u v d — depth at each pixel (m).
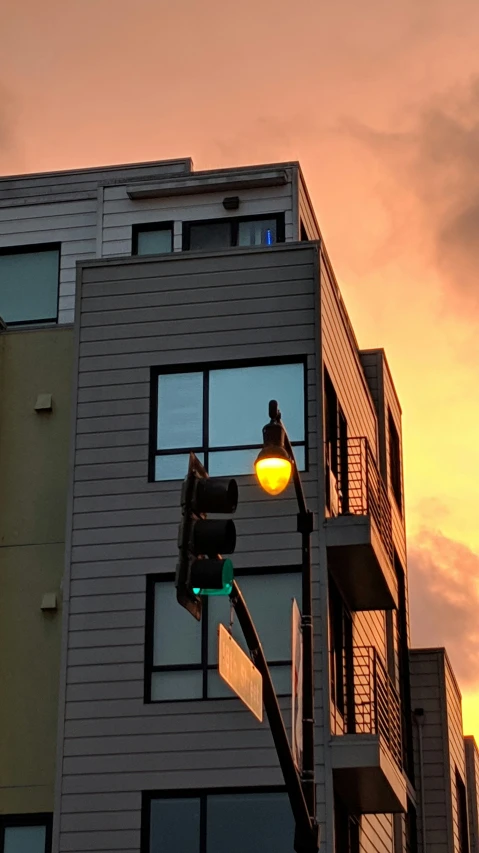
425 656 33.72
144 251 28.16
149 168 30.42
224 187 28.11
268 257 22.44
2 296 28.44
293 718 14.41
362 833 23.48
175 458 21.53
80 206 29.00
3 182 30.72
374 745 19.72
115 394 22.00
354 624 24.66
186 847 19.36
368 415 28.56
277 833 19.28
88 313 22.58
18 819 20.30
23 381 22.92
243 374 21.88
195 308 22.30
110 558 21.05
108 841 19.47
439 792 32.53
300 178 28.23
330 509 21.78
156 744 19.89
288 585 20.55
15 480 22.31
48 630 21.34
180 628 20.55
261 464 14.12
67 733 20.14
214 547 11.72
